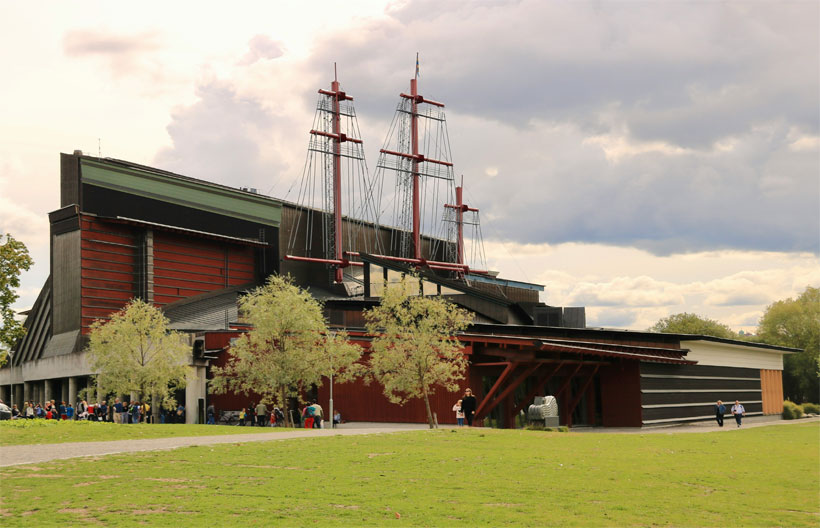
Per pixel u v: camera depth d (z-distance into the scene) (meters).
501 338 50.72
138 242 83.50
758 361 83.81
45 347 82.94
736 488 21.52
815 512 18.50
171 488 18.22
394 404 54.91
